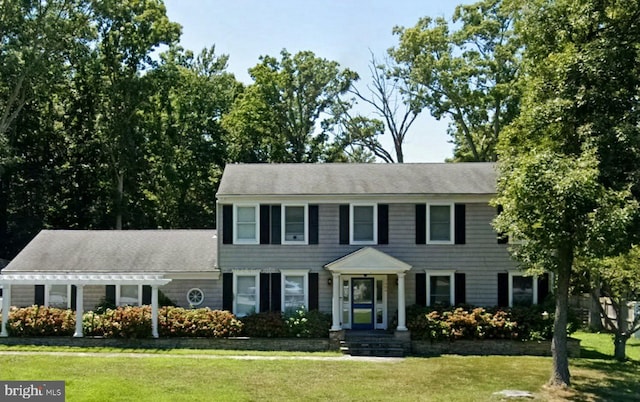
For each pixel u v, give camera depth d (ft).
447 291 86.48
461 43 144.46
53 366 63.67
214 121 157.89
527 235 59.82
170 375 60.90
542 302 85.71
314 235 86.58
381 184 88.99
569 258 61.05
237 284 86.58
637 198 55.06
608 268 70.38
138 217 141.18
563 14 59.88
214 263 87.92
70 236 96.48
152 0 139.33
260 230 86.58
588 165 52.95
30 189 134.10
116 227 137.39
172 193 158.20
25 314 79.77
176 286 87.04
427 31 145.48
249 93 158.81
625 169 55.26
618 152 54.95
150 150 145.89
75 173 138.51
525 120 61.11
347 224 86.74
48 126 139.23
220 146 156.76
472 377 63.62
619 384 61.36
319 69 167.32
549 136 60.44
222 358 71.72
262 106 157.58
